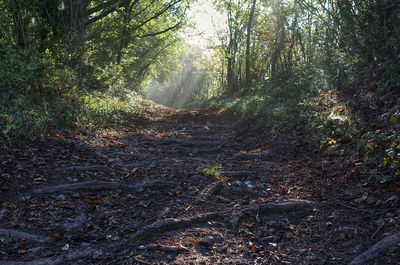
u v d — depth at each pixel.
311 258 2.62
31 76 6.12
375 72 6.10
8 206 3.26
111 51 11.93
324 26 9.20
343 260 2.52
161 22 18.00
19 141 4.82
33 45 6.99
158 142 6.88
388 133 4.27
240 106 12.37
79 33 8.78
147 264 2.54
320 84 8.71
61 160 4.75
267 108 9.93
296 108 8.21
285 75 14.55
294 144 6.29
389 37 6.08
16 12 7.02
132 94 14.03
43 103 6.28
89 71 9.26
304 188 4.13
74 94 7.56
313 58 12.45
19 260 2.50
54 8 8.62
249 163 5.60
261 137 7.52
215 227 3.22
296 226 3.21
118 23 12.66
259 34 20.95
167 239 2.93
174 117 12.06
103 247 2.75
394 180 3.49
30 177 3.99
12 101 5.63
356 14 7.04
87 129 6.61
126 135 7.11
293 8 13.80
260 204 3.68
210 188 4.17
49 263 2.46
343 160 4.61
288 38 15.96
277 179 4.70
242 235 3.08
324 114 6.50
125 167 5.03
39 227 3.02
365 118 5.22
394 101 4.98
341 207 3.38
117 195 3.93
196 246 2.85
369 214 3.08
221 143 7.12
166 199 3.95
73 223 3.16
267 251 2.79
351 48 7.34
